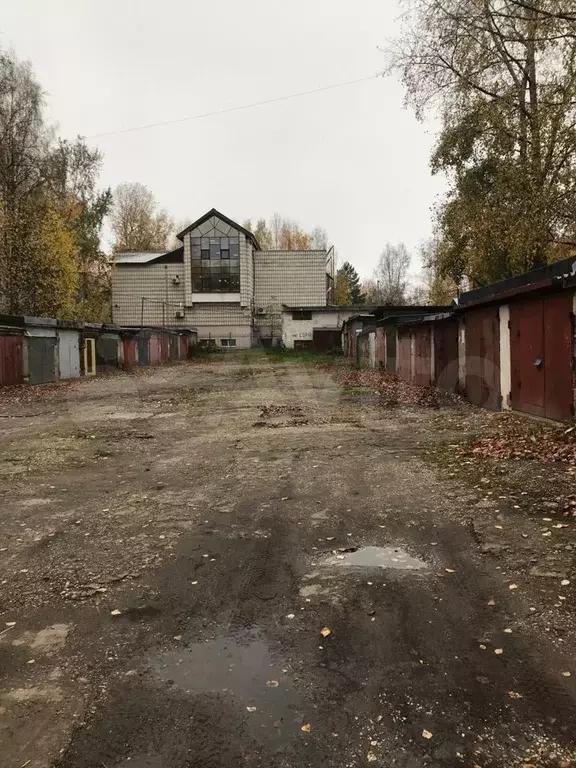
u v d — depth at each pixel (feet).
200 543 15.07
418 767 6.95
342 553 14.11
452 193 70.18
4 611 11.44
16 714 8.18
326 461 24.90
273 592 12.00
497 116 54.49
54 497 20.20
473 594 11.62
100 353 93.40
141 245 200.95
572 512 16.15
